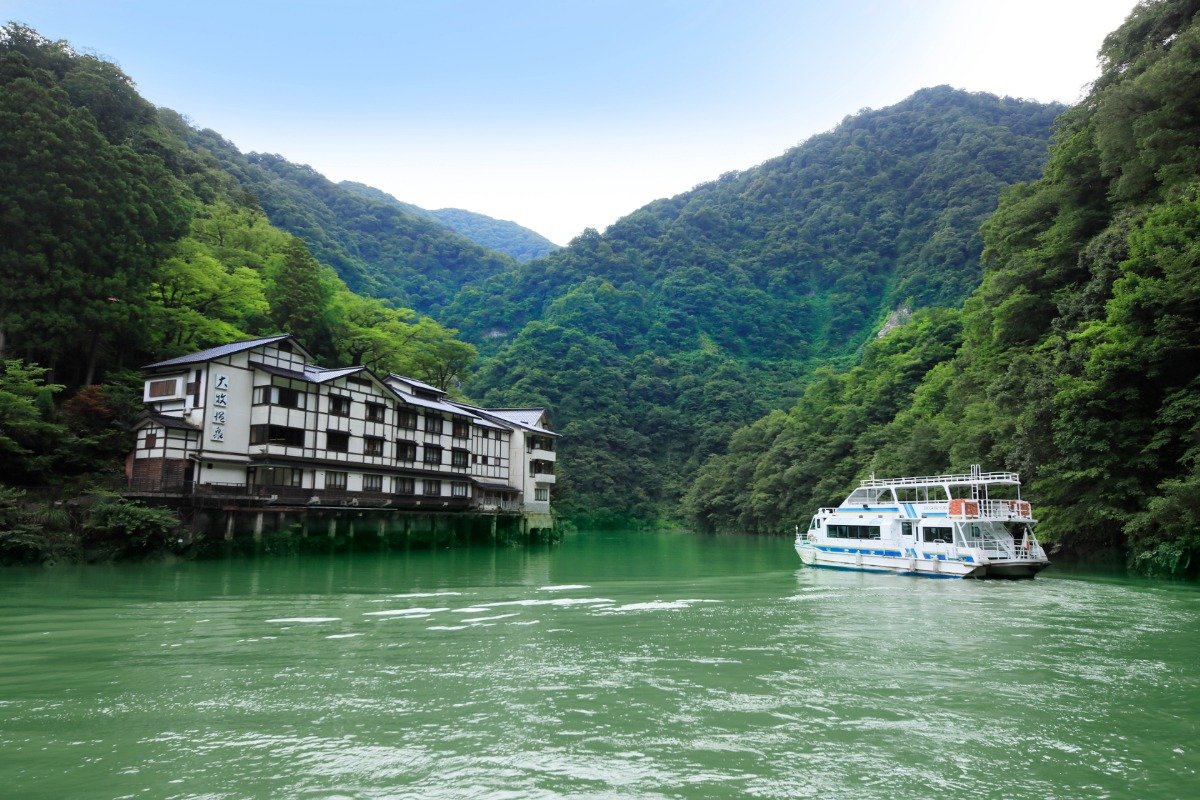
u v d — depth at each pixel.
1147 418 30.45
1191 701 11.77
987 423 42.69
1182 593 25.34
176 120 104.12
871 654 15.39
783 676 13.39
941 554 32.06
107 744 9.54
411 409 52.00
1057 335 37.00
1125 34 45.25
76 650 15.27
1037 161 174.88
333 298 67.19
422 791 8.09
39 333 39.03
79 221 40.44
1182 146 33.53
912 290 153.38
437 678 13.12
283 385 42.78
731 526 101.75
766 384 142.38
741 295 178.88
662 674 13.53
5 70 42.50
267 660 14.48
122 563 32.84
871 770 8.80
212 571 31.69
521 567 38.56
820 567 39.28
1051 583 28.80
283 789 8.11
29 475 35.84
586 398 128.12
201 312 50.88
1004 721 10.70
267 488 40.25
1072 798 8.02
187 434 38.88
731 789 8.21
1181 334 28.42
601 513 108.44
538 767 8.83
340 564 37.22
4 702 11.44
